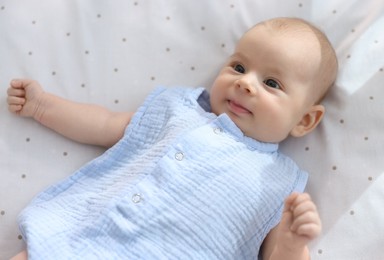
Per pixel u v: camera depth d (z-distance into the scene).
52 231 1.11
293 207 0.97
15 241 1.21
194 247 1.10
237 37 1.41
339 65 1.36
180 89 1.33
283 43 1.23
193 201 1.13
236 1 1.44
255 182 1.18
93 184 1.23
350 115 1.30
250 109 1.21
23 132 1.31
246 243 1.15
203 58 1.40
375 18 1.39
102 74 1.39
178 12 1.44
